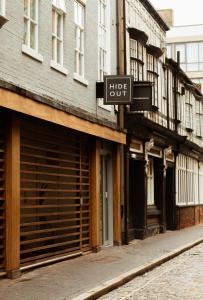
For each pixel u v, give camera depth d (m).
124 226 19.12
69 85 14.55
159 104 25.38
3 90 10.16
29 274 11.80
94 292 9.93
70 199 14.70
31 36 12.48
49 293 9.79
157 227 24.34
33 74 12.28
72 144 14.87
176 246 18.64
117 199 18.50
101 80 17.62
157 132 23.12
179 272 13.53
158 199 25.00
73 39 14.98
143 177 21.70
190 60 50.84
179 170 29.45
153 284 11.72
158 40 26.12
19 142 11.45
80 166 15.33
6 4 11.00
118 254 15.88
